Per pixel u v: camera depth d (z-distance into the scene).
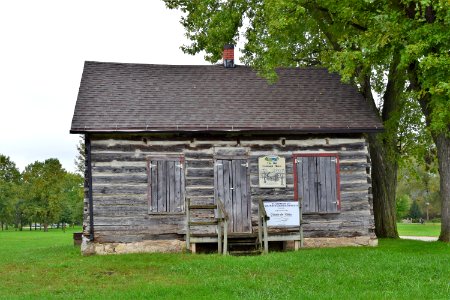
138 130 18.80
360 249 17.80
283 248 19.67
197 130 19.08
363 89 23.23
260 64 20.95
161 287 11.52
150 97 20.77
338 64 18.44
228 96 21.33
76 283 12.71
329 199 19.94
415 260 14.30
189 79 22.19
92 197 18.80
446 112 16.59
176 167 19.39
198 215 19.28
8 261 17.69
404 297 10.10
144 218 19.02
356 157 20.23
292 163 19.95
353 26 20.23
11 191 86.88
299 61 27.66
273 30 19.36
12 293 11.67
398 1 18.53
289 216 19.02
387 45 18.20
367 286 11.34
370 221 20.03
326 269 13.40
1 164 96.44
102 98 20.31
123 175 19.05
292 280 12.09
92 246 18.66
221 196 19.50
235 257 16.12
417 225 66.94
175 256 17.03
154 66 22.62
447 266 13.30
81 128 18.52
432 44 16.98
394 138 25.06
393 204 23.92
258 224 18.36
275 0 19.12
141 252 18.67
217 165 19.61
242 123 19.58
